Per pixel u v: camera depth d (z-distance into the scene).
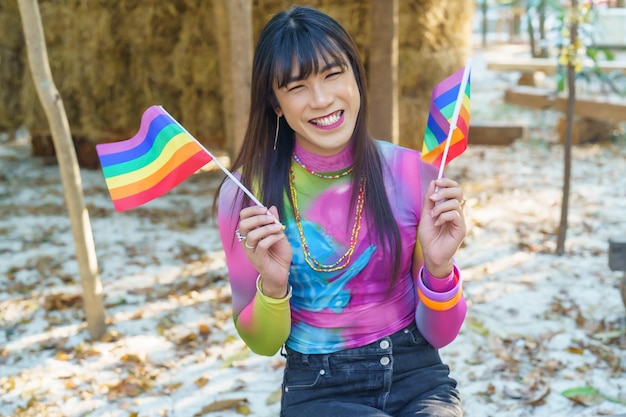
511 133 7.05
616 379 3.08
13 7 6.55
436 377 1.77
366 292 1.72
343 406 1.66
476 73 13.11
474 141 7.13
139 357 3.38
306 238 1.72
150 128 1.61
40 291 4.25
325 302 1.72
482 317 3.69
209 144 6.42
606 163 6.79
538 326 3.58
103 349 3.49
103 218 5.67
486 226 5.11
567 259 4.46
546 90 8.38
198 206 5.91
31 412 2.97
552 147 7.54
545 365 3.21
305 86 1.64
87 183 6.62
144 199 1.60
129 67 6.30
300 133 1.68
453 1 5.85
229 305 3.98
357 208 1.72
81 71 6.36
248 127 1.76
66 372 3.30
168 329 3.71
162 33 6.09
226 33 5.19
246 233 1.58
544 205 5.57
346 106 1.66
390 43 4.45
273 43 1.64
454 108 1.67
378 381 1.72
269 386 3.15
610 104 7.13
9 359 3.44
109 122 6.50
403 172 1.79
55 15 6.29
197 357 3.41
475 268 4.37
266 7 5.68
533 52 10.07
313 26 1.63
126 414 2.96
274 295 1.65
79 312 3.94
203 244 4.99
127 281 4.35
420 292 1.70
